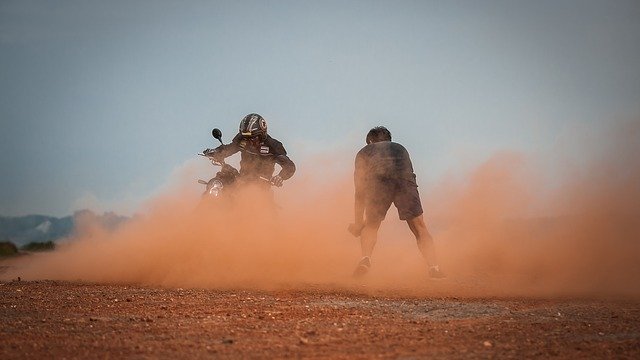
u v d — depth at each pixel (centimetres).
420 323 1284
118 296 1686
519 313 1394
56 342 1138
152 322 1309
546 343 1108
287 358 1022
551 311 1416
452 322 1296
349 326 1256
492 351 1055
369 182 2080
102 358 1036
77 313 1429
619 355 1030
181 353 1058
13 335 1195
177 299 1612
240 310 1437
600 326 1241
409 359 1012
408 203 2066
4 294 1748
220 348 1084
